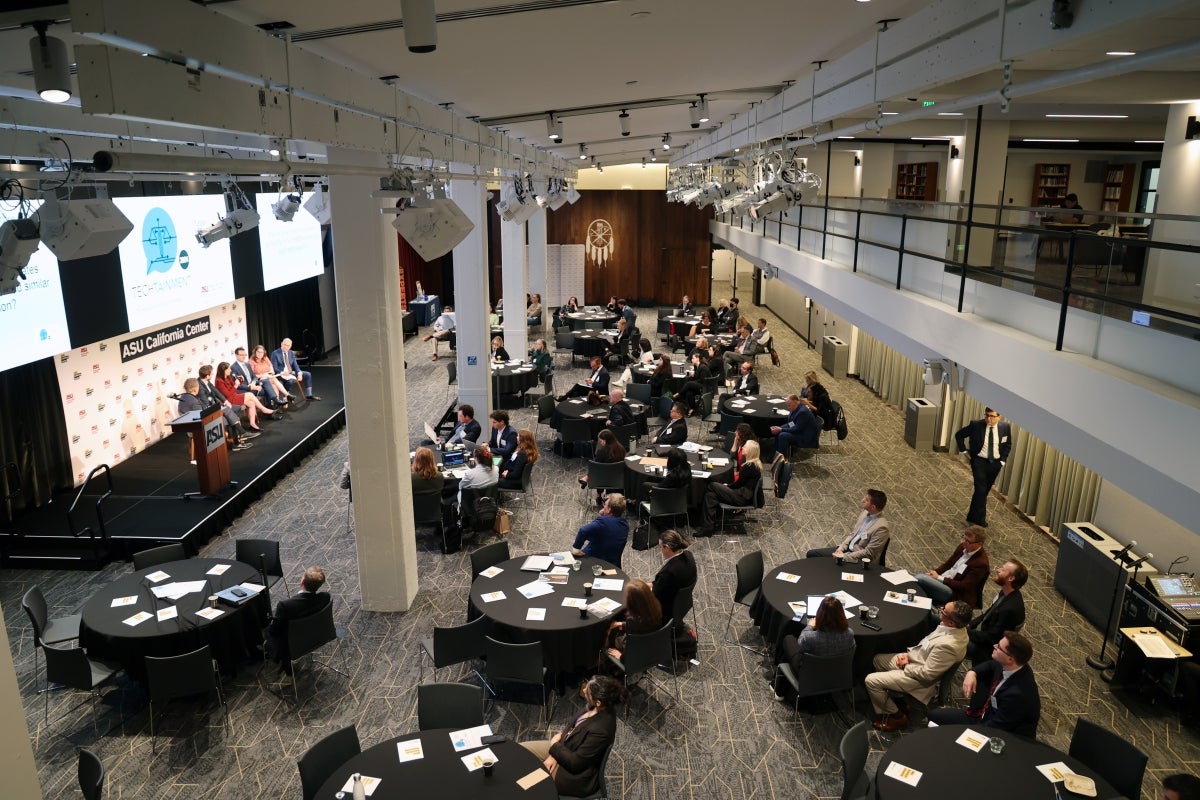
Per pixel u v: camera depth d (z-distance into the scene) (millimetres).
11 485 9781
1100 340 5383
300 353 18844
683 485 9141
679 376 15266
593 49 5453
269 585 7512
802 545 9570
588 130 11695
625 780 5758
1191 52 2840
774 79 7914
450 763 4715
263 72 3805
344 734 4883
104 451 11664
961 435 10016
